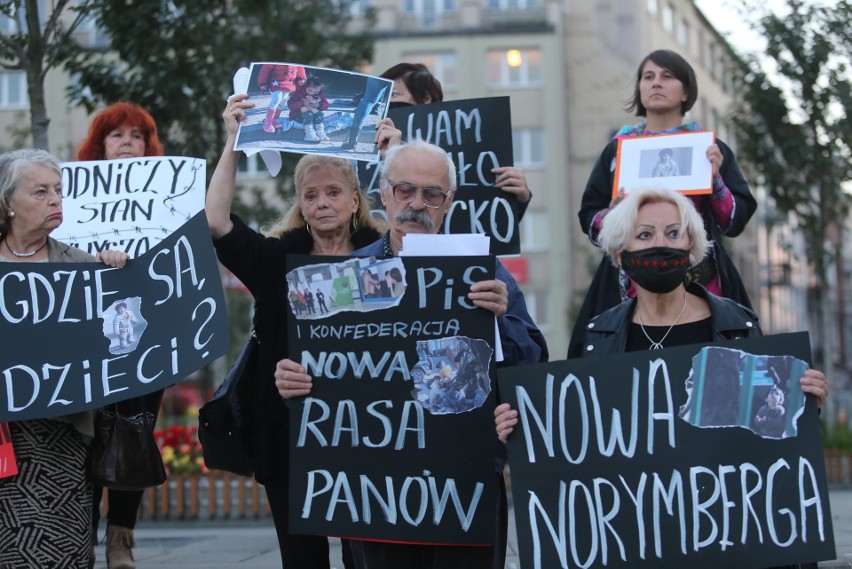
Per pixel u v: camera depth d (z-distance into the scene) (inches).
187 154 489.7
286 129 189.6
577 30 1572.3
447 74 1555.1
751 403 157.5
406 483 164.2
